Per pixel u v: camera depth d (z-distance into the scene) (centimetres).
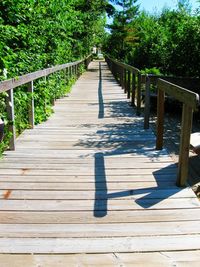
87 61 2634
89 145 465
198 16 754
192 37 735
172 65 804
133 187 322
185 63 762
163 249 224
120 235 241
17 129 529
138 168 374
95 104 825
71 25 961
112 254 219
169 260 213
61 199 296
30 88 530
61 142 479
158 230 247
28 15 573
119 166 380
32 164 384
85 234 241
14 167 374
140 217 266
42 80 630
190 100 288
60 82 904
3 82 367
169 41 930
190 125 307
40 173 356
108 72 2217
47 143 472
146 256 217
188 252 221
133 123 614
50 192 310
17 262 210
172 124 629
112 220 261
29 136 510
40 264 208
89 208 280
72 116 673
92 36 2517
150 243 231
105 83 1399
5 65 445
